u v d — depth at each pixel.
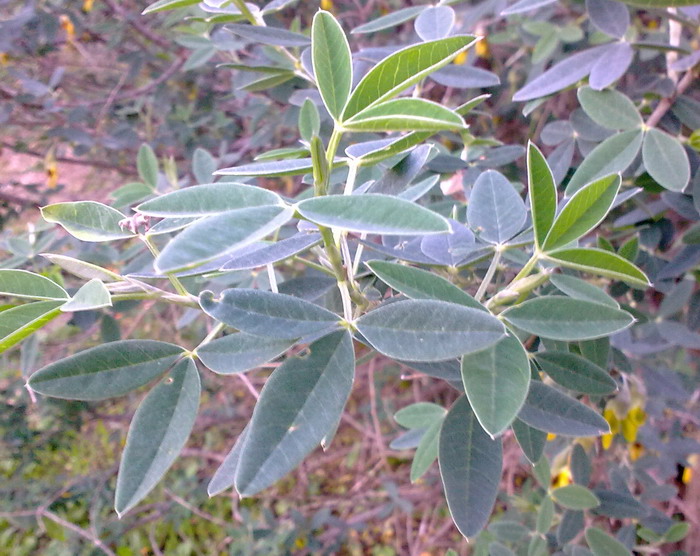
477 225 0.29
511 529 0.53
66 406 0.84
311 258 0.59
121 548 1.05
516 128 0.90
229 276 0.48
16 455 0.89
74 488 0.97
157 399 0.22
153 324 1.16
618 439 0.59
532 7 0.38
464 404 0.24
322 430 0.19
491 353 0.20
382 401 1.21
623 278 0.23
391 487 1.02
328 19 0.21
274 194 0.19
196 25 0.72
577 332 0.22
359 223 0.17
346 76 0.21
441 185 0.52
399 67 0.21
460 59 0.81
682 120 0.41
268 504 1.23
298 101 0.55
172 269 0.15
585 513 0.50
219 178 0.58
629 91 0.60
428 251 0.29
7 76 1.06
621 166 0.39
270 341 0.22
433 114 0.19
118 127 0.97
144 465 0.21
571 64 0.42
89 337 0.95
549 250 0.24
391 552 1.17
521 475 1.00
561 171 0.48
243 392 1.22
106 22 1.00
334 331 0.21
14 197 0.92
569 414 0.25
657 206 0.49
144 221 0.25
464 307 0.19
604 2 0.42
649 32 0.71
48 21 0.91
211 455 1.14
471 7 0.84
